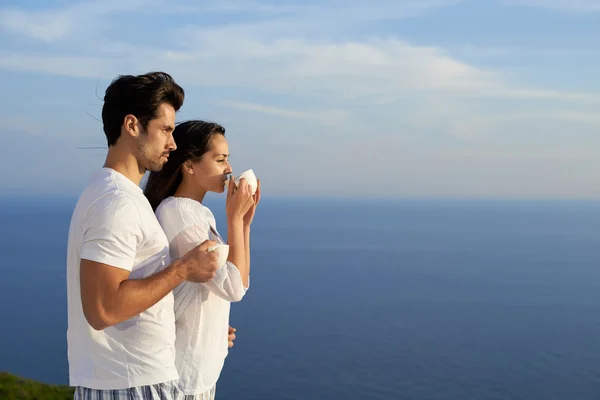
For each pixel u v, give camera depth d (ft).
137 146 7.34
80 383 7.25
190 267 7.12
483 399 249.14
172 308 7.70
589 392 257.34
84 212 7.03
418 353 326.03
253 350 333.01
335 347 339.77
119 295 6.70
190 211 8.50
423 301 491.31
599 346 342.03
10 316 394.32
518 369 294.87
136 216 7.07
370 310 451.94
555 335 370.32
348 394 255.09
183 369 8.15
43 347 313.53
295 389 262.06
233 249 8.35
